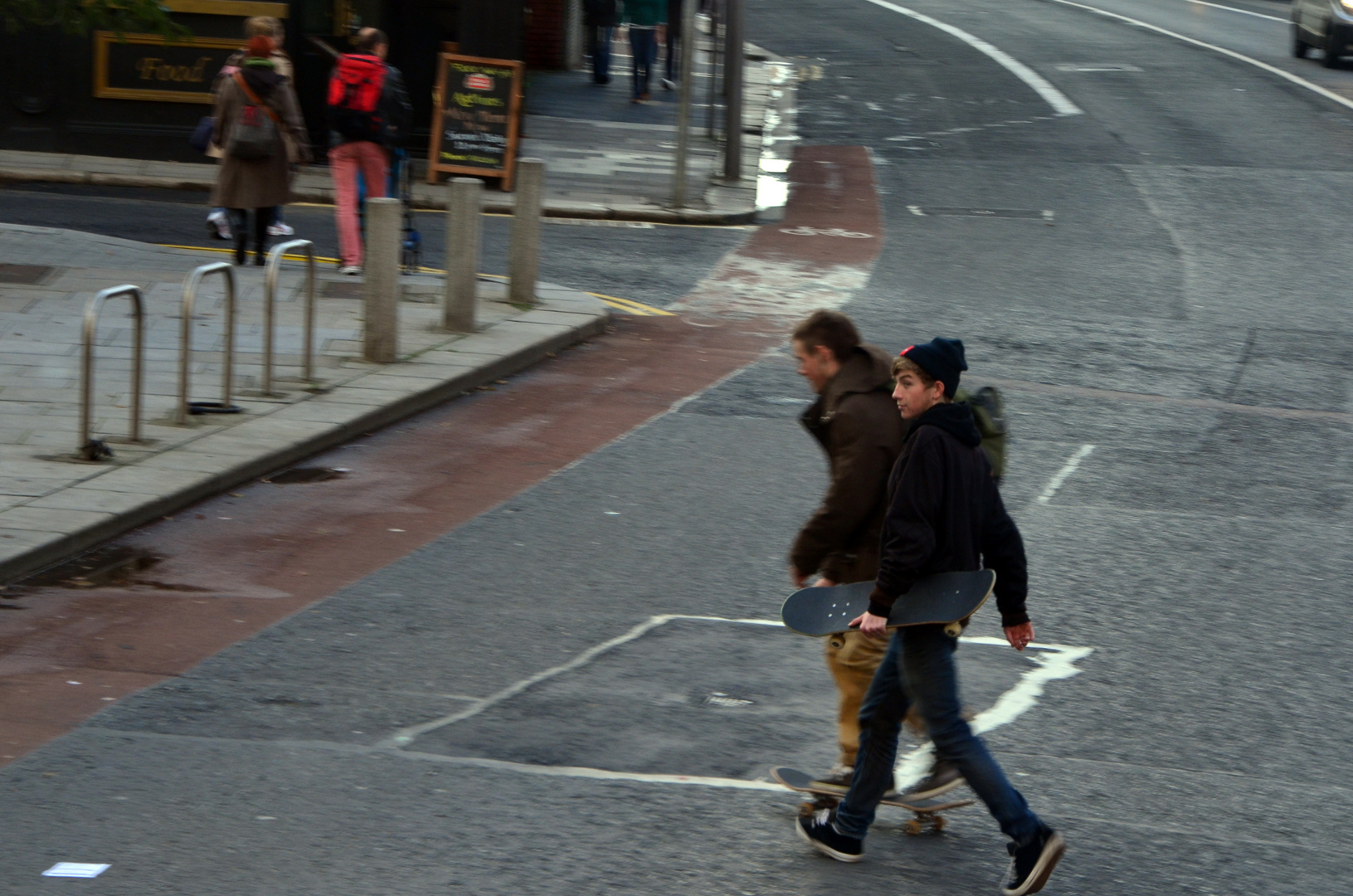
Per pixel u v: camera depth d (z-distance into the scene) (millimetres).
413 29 83125
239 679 24641
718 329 55344
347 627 27219
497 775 21188
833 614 19188
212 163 81438
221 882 17969
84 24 63406
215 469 35344
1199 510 36438
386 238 45781
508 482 37000
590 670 25469
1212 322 58250
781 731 23109
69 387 41750
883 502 19672
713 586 30109
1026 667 26234
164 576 29688
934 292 61969
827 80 119375
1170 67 126562
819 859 19172
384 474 37344
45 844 18797
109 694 23859
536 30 118062
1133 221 76062
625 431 41969
